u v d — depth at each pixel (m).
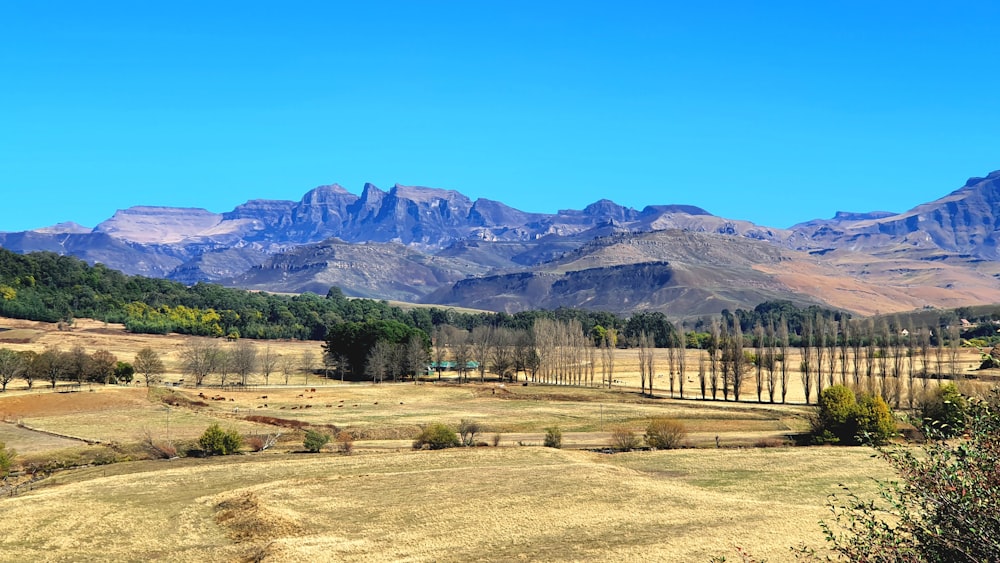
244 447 133.25
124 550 75.56
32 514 87.94
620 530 76.69
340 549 71.69
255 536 78.31
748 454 117.81
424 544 73.31
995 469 27.64
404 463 114.19
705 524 77.94
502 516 82.75
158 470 111.94
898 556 29.28
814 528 74.31
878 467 105.44
